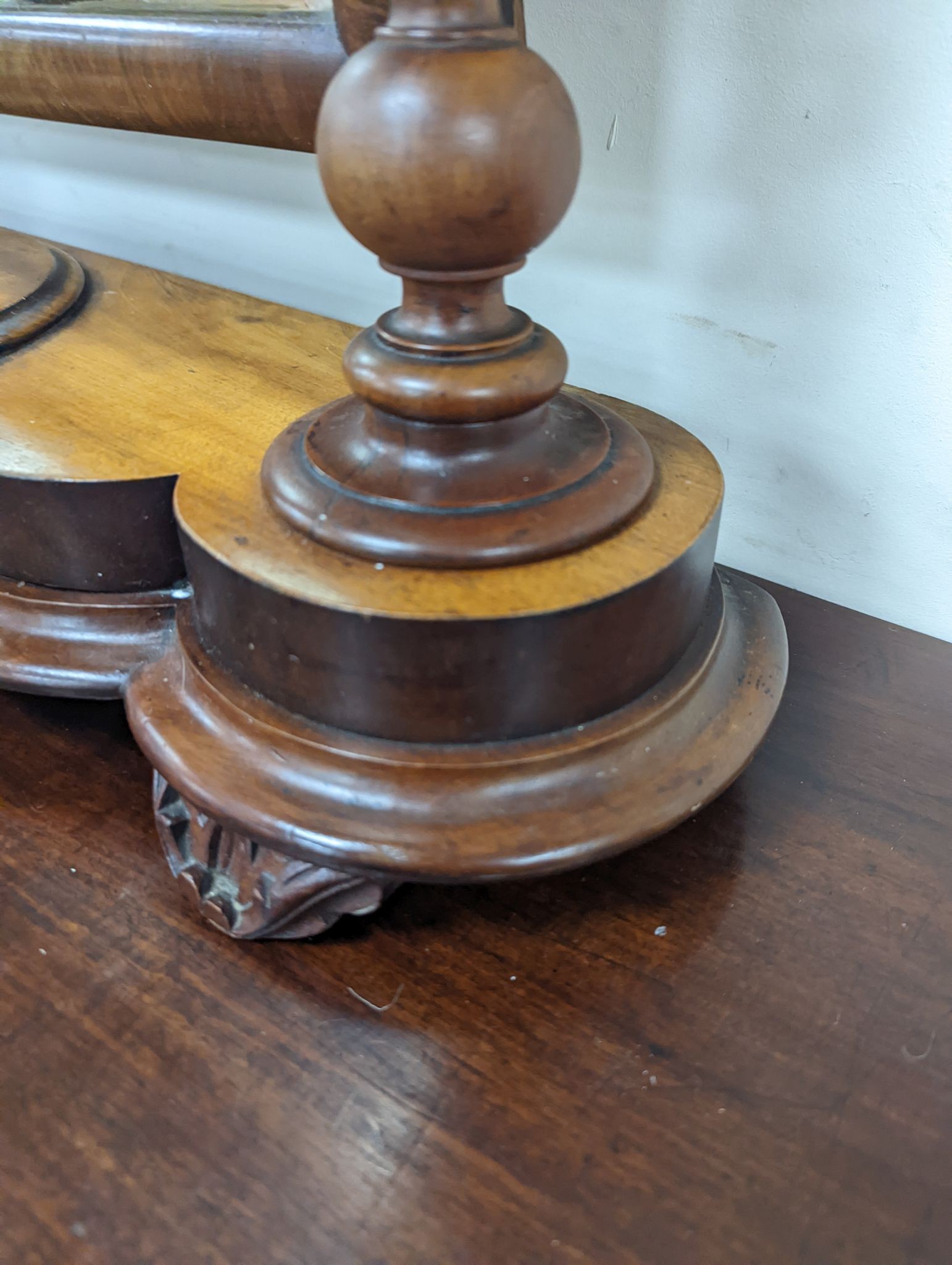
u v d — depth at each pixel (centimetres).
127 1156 31
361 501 33
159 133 54
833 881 39
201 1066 33
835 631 52
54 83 52
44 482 40
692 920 37
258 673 35
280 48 42
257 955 37
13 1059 34
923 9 39
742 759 37
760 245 47
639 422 43
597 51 47
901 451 48
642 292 52
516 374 32
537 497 33
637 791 34
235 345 52
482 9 28
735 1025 34
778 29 42
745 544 56
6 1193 30
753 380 51
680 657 38
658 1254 28
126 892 40
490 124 27
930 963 35
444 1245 29
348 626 31
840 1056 33
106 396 46
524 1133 31
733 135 45
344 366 34
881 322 46
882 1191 29
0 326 51
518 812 33
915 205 42
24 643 43
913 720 46
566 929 37
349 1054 34
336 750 34
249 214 65
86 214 75
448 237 29
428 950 37
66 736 48
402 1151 31
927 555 50
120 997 36
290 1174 30
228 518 36
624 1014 34
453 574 32
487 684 32
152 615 42
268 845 34
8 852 42
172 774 36
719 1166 30
